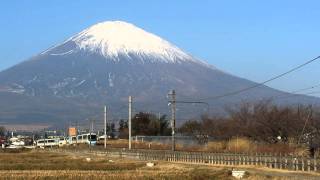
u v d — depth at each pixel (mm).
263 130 115000
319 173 57812
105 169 67875
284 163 67312
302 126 106188
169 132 194500
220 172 55531
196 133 154625
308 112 113312
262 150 93500
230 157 79750
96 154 130375
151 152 104000
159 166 73188
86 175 53750
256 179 50406
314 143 89500
